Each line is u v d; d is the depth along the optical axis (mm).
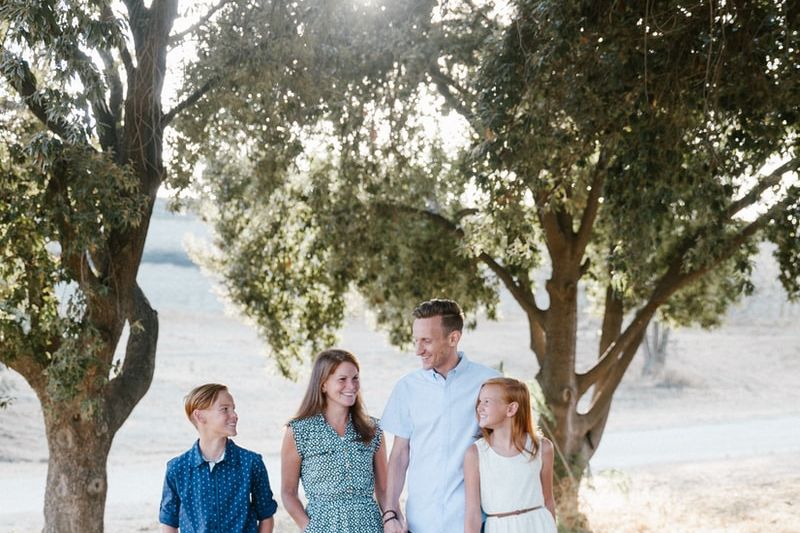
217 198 13008
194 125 9633
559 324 12281
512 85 7586
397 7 9438
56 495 9195
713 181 8180
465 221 8922
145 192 9281
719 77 7430
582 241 12055
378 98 10062
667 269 12570
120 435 24906
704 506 13562
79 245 7980
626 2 7340
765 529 11664
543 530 4621
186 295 52969
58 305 9141
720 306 14562
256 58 8773
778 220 8289
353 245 11852
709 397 38844
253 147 11102
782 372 44750
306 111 9648
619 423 30812
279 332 13750
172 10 9062
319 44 9156
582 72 7781
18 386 28250
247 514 4719
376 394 33656
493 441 4676
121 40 7312
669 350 46781
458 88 10688
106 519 13516
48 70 8430
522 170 8008
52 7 6941
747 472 18219
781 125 8055
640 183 8375
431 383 4887
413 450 4891
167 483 4719
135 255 9352
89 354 8383
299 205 13234
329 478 4836
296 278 13594
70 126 7410
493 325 52250
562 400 12164
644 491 14453
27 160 7965
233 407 4746
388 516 4812
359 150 10609
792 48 7660
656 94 7891
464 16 10359
